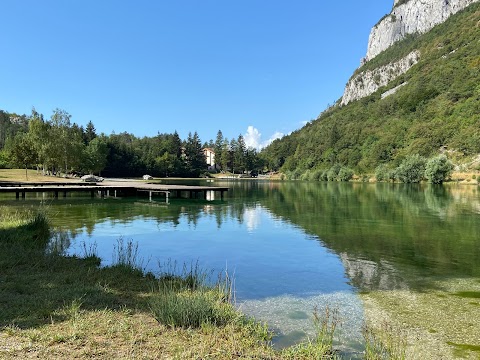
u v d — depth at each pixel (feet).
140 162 338.75
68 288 23.09
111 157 317.22
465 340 18.74
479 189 154.51
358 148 331.16
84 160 248.93
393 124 337.93
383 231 54.44
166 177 358.64
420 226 58.85
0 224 45.70
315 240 47.83
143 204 95.61
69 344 15.16
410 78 451.53
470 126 248.93
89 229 55.36
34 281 24.48
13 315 17.98
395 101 391.65
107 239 47.80
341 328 20.20
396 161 256.73
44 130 192.44
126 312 19.25
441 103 312.50
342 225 60.49
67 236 48.96
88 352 14.47
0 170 224.33
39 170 240.12
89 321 17.69
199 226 59.93
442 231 54.08
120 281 26.11
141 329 17.24
